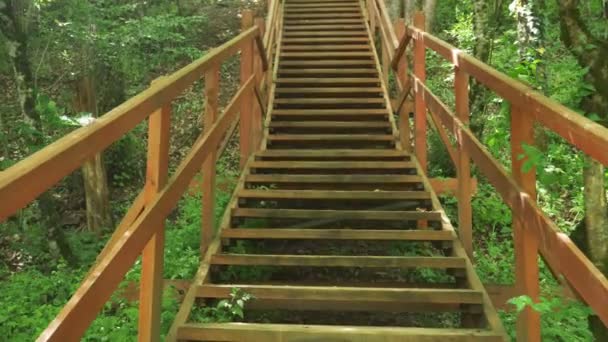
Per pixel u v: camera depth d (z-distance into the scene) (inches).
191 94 374.9
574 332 127.6
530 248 90.0
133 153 302.7
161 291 98.0
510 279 186.4
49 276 187.5
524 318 93.0
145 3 414.9
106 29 313.6
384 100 265.4
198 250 177.2
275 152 209.3
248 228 164.1
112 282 73.9
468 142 127.4
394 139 227.1
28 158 56.4
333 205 188.5
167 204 98.4
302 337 106.0
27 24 253.3
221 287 123.6
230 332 107.0
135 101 83.5
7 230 240.7
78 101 259.6
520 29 188.9
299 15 407.8
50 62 305.9
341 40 353.7
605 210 94.0
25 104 202.7
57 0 277.1
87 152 66.9
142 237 85.6
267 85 269.4
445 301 120.4
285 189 192.5
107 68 310.7
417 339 105.0
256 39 210.8
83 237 232.1
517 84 90.8
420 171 189.9
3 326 137.5
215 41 463.8
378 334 105.7
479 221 236.2
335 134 243.8
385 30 298.7
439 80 356.2
